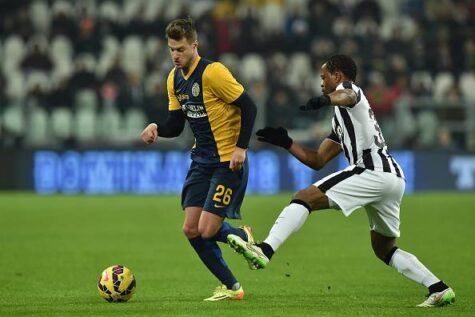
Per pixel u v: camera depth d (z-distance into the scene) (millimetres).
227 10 96562
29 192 79250
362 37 92750
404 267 27828
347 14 99938
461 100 86625
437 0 99938
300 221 26406
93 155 79562
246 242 25609
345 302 29109
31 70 87375
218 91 27844
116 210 64938
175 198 75000
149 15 97875
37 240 48719
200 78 27969
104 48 91812
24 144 79250
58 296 30938
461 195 79750
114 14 97188
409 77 93438
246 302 28938
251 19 93375
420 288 32938
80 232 52562
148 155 80062
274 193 80812
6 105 79125
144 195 78188
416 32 96875
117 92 82188
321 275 36781
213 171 28547
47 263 40281
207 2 100875
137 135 81312
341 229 55031
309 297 30469
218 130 28281
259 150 81000
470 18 100312
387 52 93688
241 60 91750
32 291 32281
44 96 80562
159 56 88062
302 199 26516
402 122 83625
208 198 28188
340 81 27531
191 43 27891
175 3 99875
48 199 73500
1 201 71312
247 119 27812
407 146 83375
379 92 83688
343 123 27062
